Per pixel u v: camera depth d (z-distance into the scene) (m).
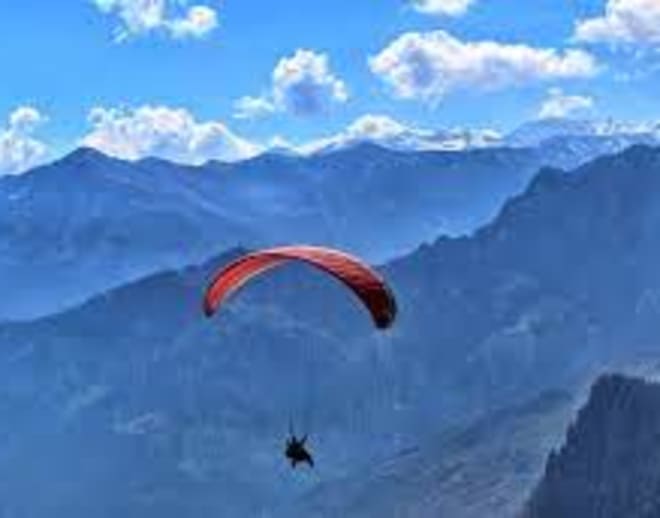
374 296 77.56
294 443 74.25
